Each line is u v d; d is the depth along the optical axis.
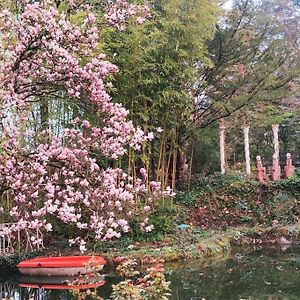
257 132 20.89
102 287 7.36
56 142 5.26
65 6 5.83
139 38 10.01
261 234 13.15
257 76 14.12
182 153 14.90
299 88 16.22
